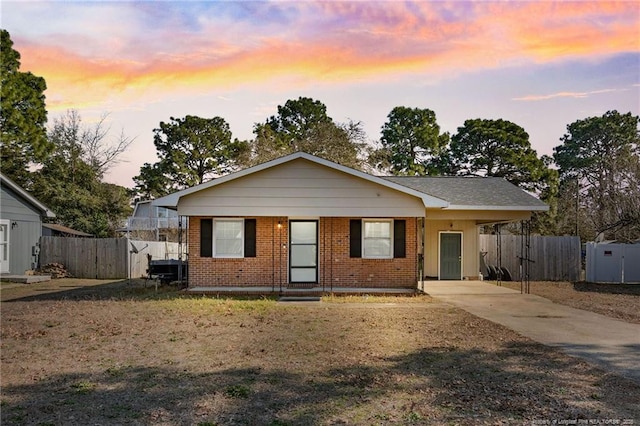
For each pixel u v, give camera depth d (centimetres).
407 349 777
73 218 3356
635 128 4325
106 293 1599
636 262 2027
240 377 619
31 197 2239
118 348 787
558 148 4719
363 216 1534
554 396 544
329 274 1609
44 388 578
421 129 4294
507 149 3909
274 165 1516
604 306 1297
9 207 2123
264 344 814
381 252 1620
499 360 707
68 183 3456
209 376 623
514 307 1266
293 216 1566
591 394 550
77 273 2334
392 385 584
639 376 625
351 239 1614
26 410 504
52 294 1580
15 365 683
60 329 955
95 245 2325
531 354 745
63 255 2350
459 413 491
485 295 1518
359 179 1532
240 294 1500
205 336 882
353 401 527
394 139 4366
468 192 1850
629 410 500
